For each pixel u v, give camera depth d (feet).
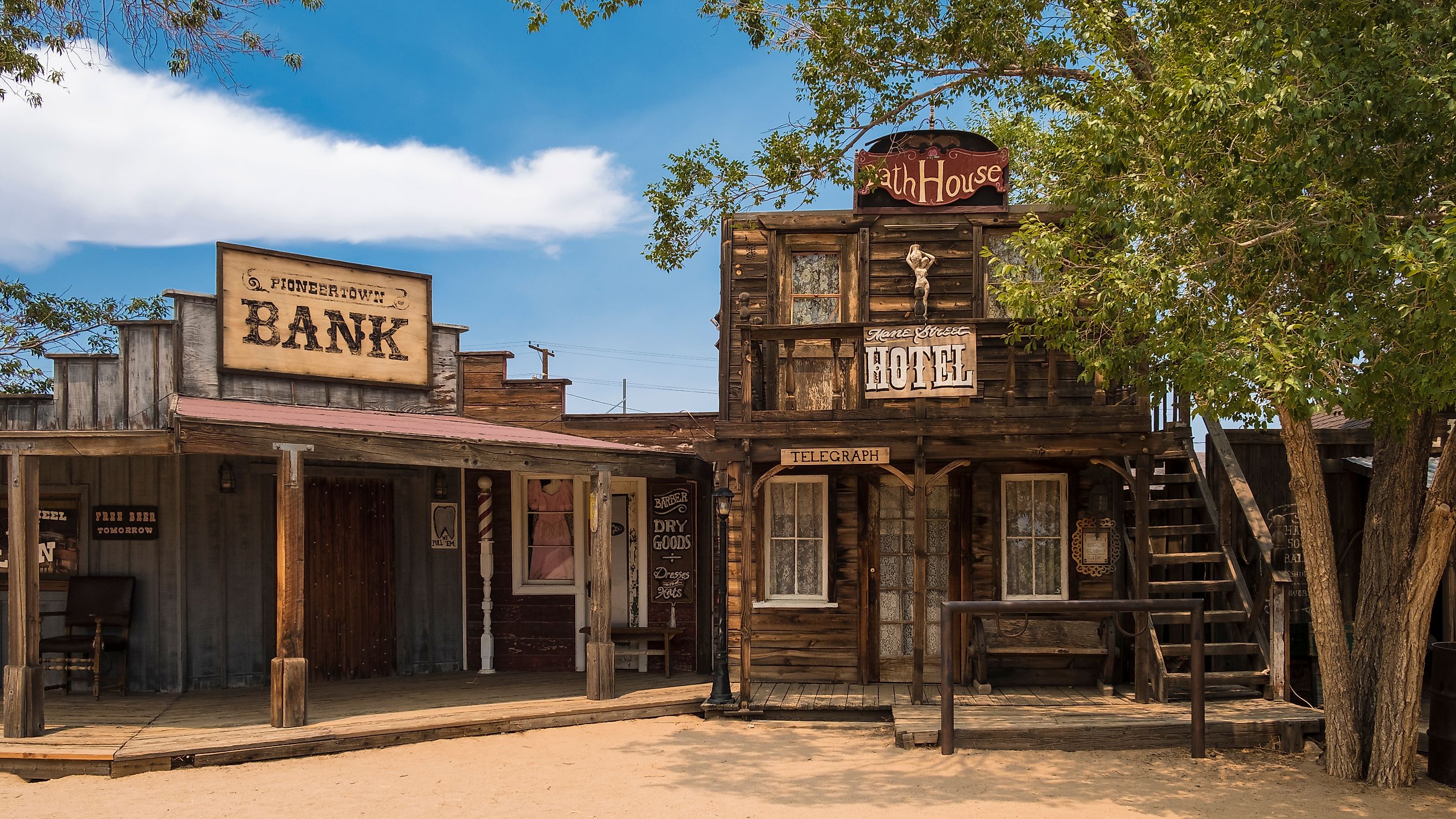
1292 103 23.08
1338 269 24.89
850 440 34.53
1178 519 39.34
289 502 30.86
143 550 37.88
